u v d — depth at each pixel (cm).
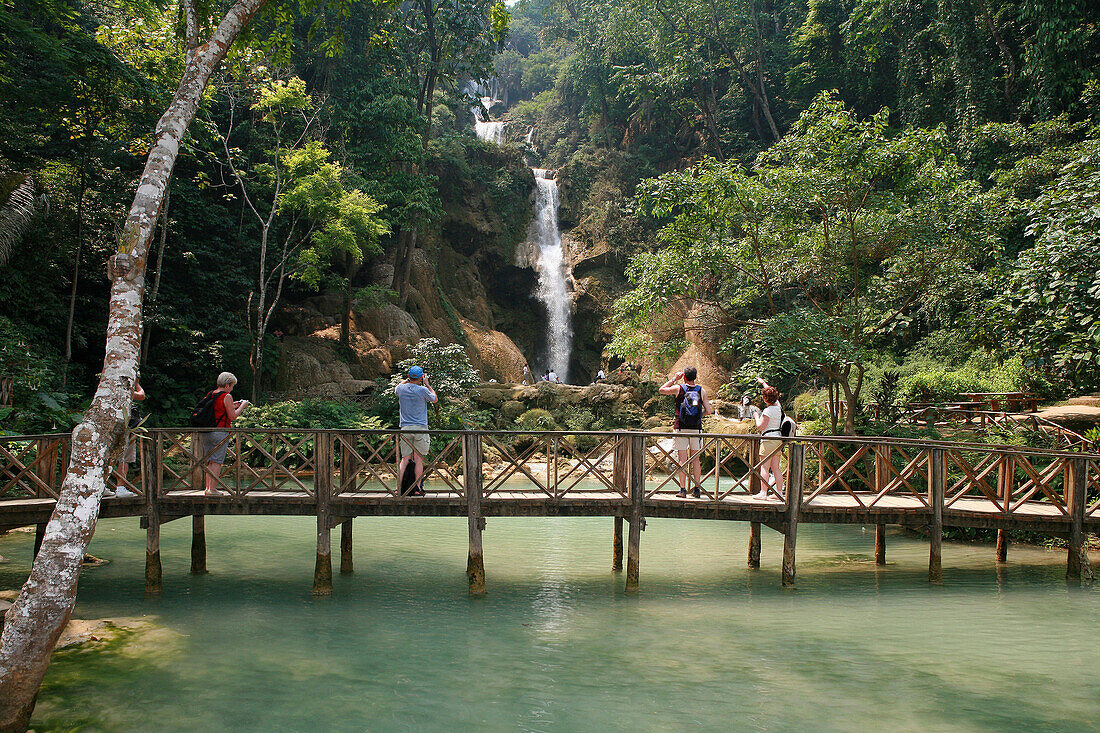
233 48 905
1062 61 2123
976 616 764
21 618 448
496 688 557
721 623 735
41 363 1540
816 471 1461
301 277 2208
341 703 525
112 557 1037
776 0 3641
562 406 2422
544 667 604
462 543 1184
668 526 1388
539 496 875
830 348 1389
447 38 3059
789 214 1478
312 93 2614
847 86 3177
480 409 2364
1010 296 1109
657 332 1683
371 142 2656
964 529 1235
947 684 568
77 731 475
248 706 518
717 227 1492
